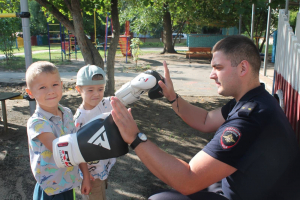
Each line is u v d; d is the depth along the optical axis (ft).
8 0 24.77
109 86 18.95
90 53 18.08
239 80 4.97
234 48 4.86
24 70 35.19
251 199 4.75
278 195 4.75
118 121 4.55
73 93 22.16
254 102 4.71
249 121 4.45
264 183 4.62
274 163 4.51
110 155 4.58
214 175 4.42
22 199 8.89
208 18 45.70
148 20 58.90
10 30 43.11
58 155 4.54
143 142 4.66
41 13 92.43
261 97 4.82
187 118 6.87
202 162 4.45
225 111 6.55
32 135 5.36
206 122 6.79
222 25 49.75
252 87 5.01
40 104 5.56
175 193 5.34
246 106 4.69
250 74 4.92
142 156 4.65
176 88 24.99
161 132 14.46
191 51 52.60
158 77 6.14
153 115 16.90
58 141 4.59
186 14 45.29
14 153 11.89
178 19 61.67
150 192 9.41
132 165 11.19
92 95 7.11
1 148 12.32
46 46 91.97
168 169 4.53
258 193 4.69
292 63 9.18
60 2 19.70
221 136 4.47
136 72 34.99
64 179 5.79
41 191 5.90
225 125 4.64
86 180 6.18
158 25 90.48
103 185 7.25
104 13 23.21
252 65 4.89
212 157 4.40
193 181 4.46
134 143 4.65
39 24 96.94
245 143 4.35
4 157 11.50
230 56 4.90
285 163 4.62
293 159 4.78
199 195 5.20
